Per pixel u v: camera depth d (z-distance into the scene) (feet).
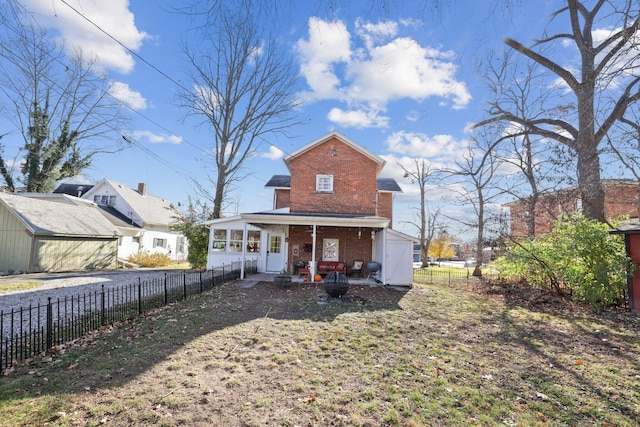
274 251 63.57
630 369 17.81
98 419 11.59
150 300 33.35
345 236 58.44
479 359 18.85
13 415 11.61
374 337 22.36
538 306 35.47
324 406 13.00
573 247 35.99
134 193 118.21
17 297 34.30
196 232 70.18
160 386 14.23
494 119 50.78
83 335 21.31
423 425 11.88
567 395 14.61
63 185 126.72
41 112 87.20
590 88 26.96
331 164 59.11
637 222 36.24
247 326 24.17
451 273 75.61
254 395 13.78
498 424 12.08
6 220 60.90
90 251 72.59
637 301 32.71
